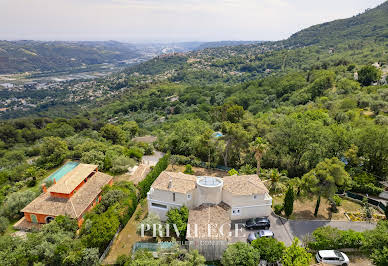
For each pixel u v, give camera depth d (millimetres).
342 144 49219
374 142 45438
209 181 37312
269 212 38000
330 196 36406
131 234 36344
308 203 41500
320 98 92500
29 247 31031
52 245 31094
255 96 136125
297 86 125875
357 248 30938
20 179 56938
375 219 36688
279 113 90062
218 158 58562
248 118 74250
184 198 36469
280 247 29109
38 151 79938
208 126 79750
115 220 35000
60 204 38969
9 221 40656
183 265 27156
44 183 48656
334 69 132625
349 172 45969
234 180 38781
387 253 26031
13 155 74125
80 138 77188
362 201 40375
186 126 69438
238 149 56375
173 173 41281
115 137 81000
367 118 66562
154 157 68188
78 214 37438
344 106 76750
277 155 53375
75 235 35688
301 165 50656
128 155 63781
